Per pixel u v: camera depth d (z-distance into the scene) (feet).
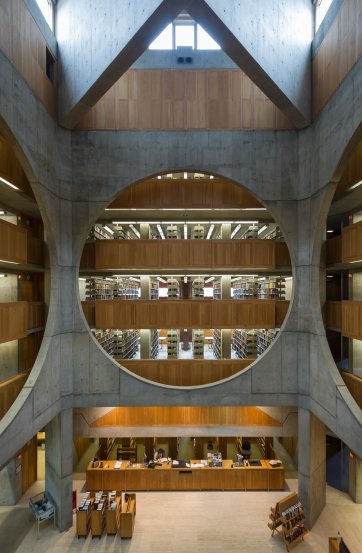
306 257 32.12
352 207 34.09
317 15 31.24
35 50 27.55
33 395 27.04
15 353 34.35
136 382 32.35
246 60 26.23
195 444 43.37
